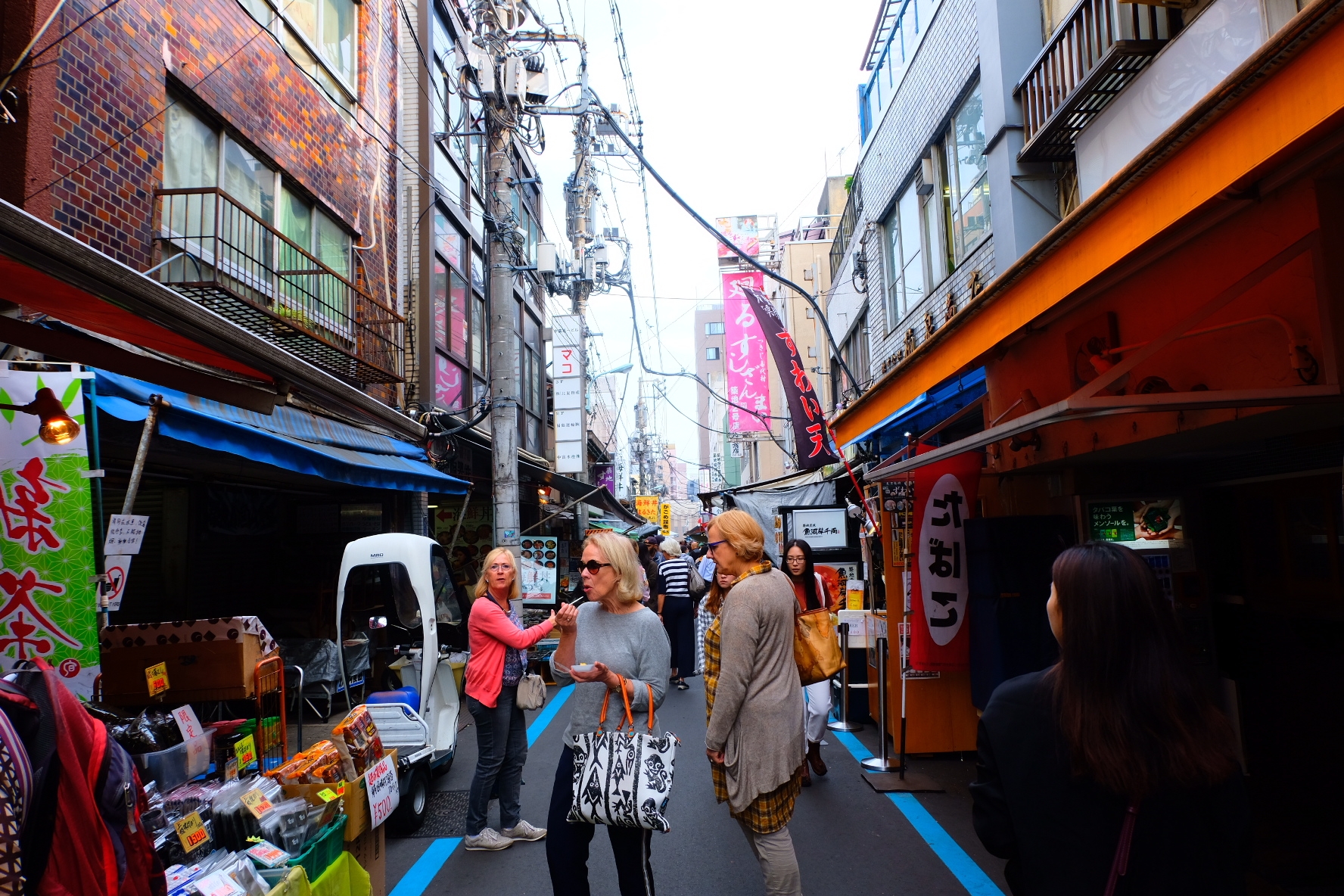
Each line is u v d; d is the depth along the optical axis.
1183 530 4.93
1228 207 2.94
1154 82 5.26
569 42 10.00
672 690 9.35
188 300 2.31
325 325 9.06
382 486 7.65
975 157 8.49
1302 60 1.96
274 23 8.41
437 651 5.65
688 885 4.02
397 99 11.59
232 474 7.89
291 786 3.08
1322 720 4.34
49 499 3.38
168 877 2.54
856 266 14.54
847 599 7.59
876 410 6.14
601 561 3.29
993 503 5.97
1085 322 4.49
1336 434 3.80
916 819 4.77
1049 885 1.53
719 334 66.88
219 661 3.91
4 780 1.68
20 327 2.58
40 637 3.33
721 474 45.03
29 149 5.06
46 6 5.25
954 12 8.83
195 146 7.06
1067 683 1.56
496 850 4.46
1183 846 1.45
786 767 3.10
